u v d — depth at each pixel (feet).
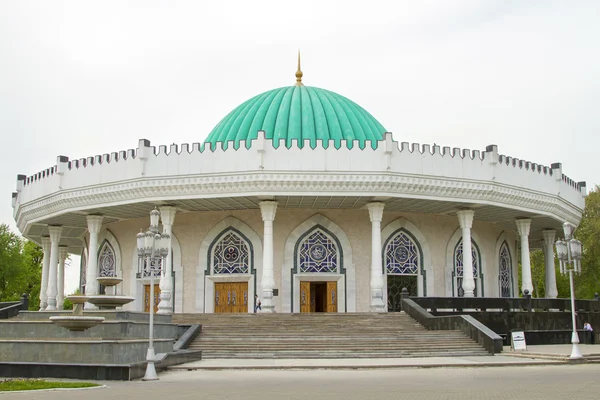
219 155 91.45
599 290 171.32
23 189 114.83
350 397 37.52
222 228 104.17
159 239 59.88
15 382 46.21
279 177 89.81
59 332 61.82
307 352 68.85
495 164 97.71
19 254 171.63
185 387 44.39
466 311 88.94
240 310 102.27
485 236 116.78
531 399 35.86
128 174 94.48
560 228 126.11
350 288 101.96
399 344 71.97
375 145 95.91
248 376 52.85
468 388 41.98
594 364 64.28
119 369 50.62
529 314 92.32
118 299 72.08
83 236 128.67
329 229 103.45
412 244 106.83
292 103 113.19
